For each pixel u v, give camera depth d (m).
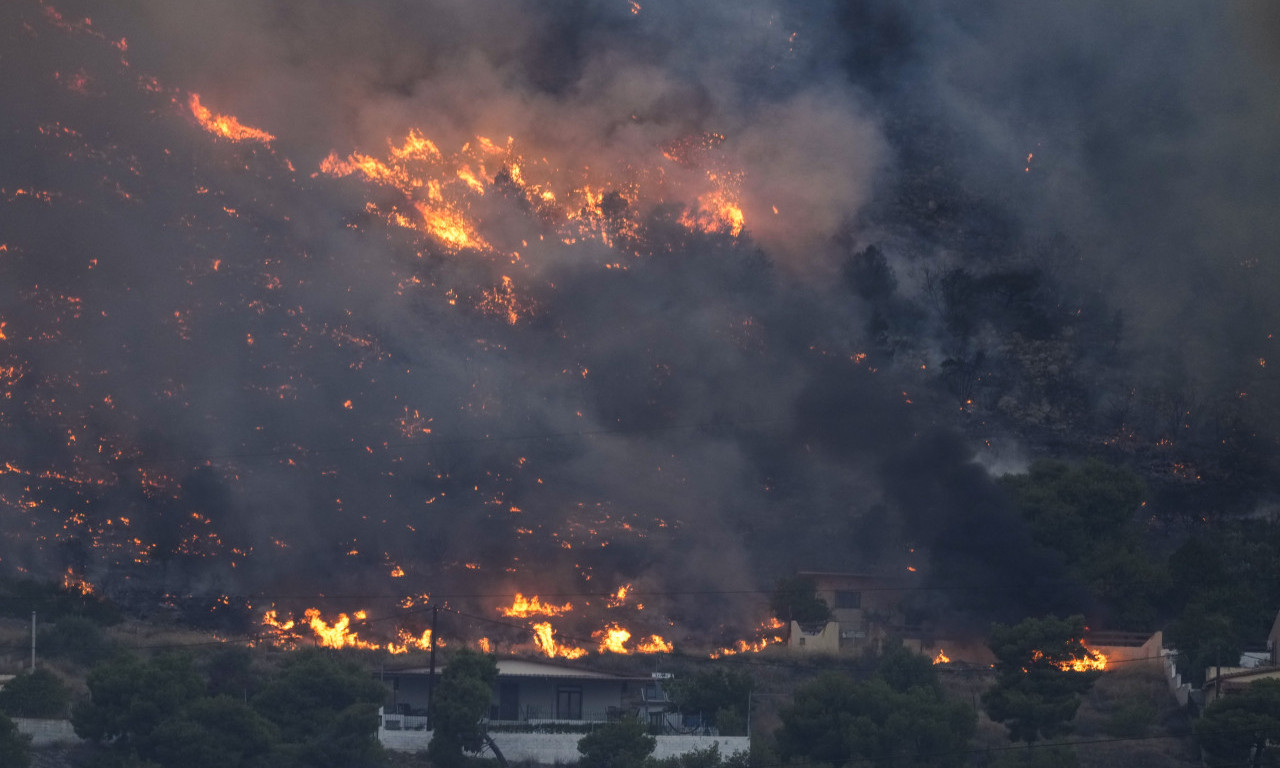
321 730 161.25
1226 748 155.50
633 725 160.38
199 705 152.75
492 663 171.62
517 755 164.75
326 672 168.12
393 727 172.00
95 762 146.12
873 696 164.25
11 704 159.00
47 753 150.25
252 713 153.75
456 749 160.00
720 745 164.62
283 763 152.38
